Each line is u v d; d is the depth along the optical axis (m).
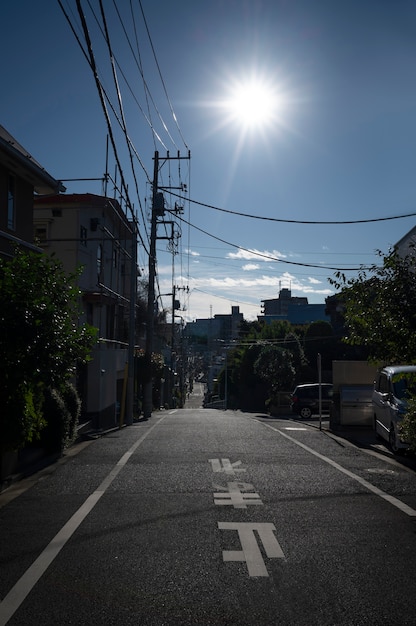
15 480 11.68
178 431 21.33
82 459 14.50
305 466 13.29
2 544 7.50
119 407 33.59
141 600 5.71
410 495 10.38
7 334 10.39
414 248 15.38
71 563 6.76
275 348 45.94
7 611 5.46
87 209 30.55
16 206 18.59
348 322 13.46
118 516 8.85
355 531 8.07
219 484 11.22
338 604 5.62
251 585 6.09
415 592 5.92
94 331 11.72
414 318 12.20
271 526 8.28
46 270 11.27
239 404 61.47
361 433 20.84
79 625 5.17
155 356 47.16
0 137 16.12
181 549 7.26
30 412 10.94
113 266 36.09
